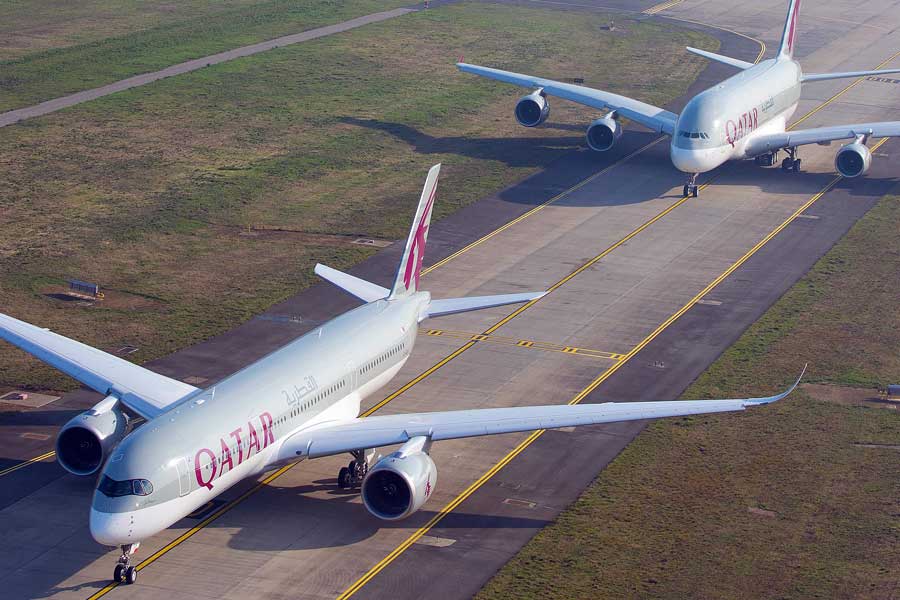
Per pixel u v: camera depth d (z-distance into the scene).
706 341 104.19
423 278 118.31
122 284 115.88
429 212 91.81
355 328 85.12
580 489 79.31
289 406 75.25
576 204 142.38
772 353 101.69
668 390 94.31
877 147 167.00
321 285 116.94
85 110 177.12
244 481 79.75
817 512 76.19
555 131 175.12
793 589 67.31
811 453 84.25
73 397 91.88
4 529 73.00
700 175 153.88
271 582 67.88
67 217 134.12
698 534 73.44
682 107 186.00
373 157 159.88
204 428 69.31
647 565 69.88
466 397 93.00
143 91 188.38
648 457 83.81
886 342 104.75
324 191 145.75
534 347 102.88
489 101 190.25
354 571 69.06
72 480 79.31
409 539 72.69
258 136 167.25
